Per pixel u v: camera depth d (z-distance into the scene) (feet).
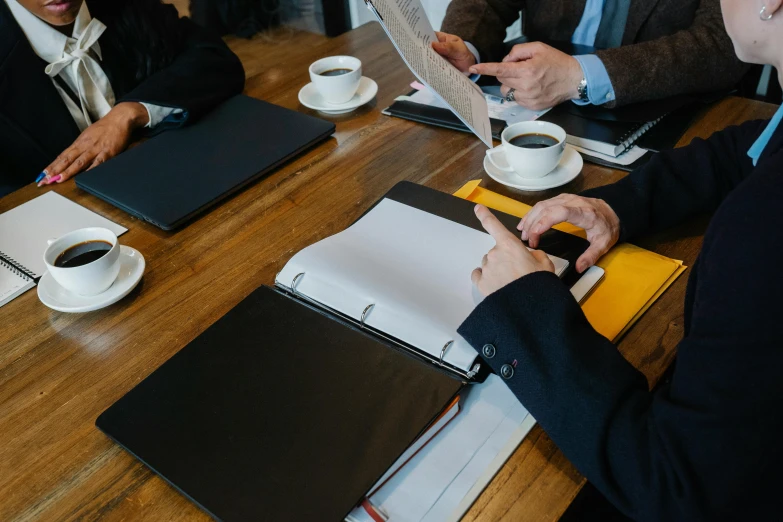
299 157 4.03
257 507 1.98
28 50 4.80
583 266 2.87
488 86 4.59
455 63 4.77
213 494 2.03
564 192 3.52
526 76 4.07
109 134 4.28
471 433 2.25
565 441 2.07
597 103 4.14
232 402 2.33
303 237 3.33
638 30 5.03
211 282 3.07
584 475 2.05
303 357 2.48
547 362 2.17
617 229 3.05
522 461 2.15
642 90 4.05
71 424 2.41
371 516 1.99
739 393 1.73
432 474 2.12
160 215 3.44
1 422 2.44
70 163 4.16
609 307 2.70
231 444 2.18
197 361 2.51
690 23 4.85
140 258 3.20
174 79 4.59
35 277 3.19
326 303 2.74
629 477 1.93
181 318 2.86
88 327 2.87
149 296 3.02
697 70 4.11
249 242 3.33
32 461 2.28
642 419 1.99
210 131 4.26
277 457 2.12
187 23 5.42
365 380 2.35
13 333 2.88
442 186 3.64
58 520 2.08
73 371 2.64
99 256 3.03
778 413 1.70
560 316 2.23
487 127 3.89
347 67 4.66
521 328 2.24
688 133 3.92
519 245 2.55
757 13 1.87
